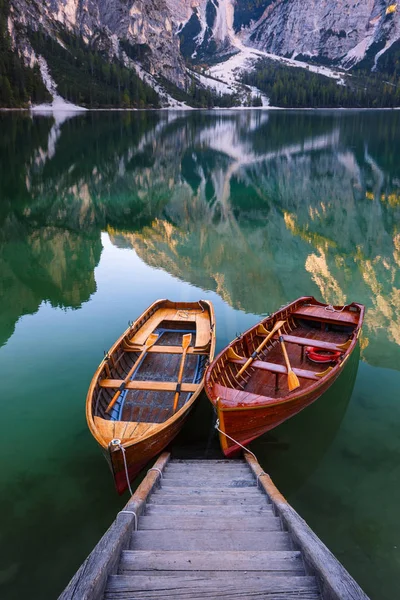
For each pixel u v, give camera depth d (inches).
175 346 399.2
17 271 693.3
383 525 252.5
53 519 256.5
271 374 382.6
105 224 996.6
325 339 451.2
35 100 6619.1
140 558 159.6
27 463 297.1
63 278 666.2
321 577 136.5
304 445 317.7
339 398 366.9
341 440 321.7
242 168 1744.6
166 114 6338.6
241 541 177.6
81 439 319.9
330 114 6683.1
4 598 213.9
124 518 184.2
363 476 290.0
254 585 140.7
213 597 137.1
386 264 763.4
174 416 295.0
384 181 1473.9
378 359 429.7
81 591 125.0
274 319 441.1
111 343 458.6
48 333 481.4
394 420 341.1
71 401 362.3
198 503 221.0
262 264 754.2
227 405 287.6
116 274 689.6
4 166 1653.5
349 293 630.5
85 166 1717.5
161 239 897.5
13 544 241.4
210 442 324.8
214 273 712.4
